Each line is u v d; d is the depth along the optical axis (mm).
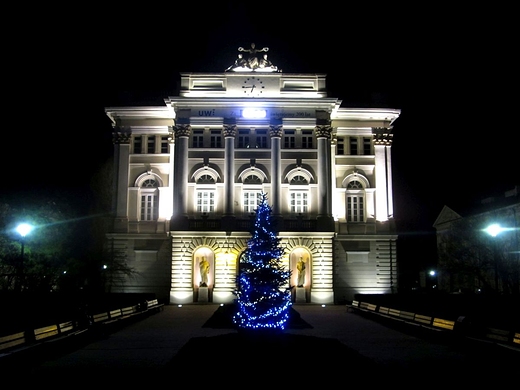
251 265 29469
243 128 64312
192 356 18641
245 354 18641
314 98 63094
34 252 56656
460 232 67375
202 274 61312
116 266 62781
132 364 21406
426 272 101875
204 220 60938
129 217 65438
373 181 66438
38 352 21266
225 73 64750
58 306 44188
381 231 65188
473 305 43344
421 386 17062
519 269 61250
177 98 63094
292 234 60688
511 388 16906
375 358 22266
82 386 17516
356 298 53875
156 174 66125
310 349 19406
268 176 63281
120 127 66938
